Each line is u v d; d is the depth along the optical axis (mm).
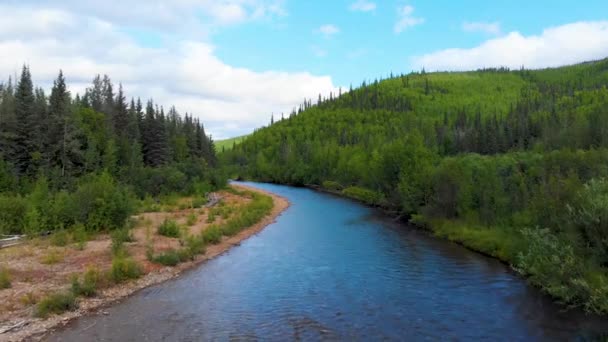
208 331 15438
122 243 27297
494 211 33750
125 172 59188
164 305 18406
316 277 22984
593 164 36312
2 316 16375
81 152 54438
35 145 51750
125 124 77625
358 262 26391
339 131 153750
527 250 24312
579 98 167625
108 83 95438
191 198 61000
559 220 22422
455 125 146375
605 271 18344
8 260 23719
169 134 95000
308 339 14742
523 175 38625
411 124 149375
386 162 53344
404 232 37656
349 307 18109
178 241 31125
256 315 17141
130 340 14578
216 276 23328
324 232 37844
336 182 90375
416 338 14867
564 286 18469
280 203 63094
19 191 43656
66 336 14891
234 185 99375
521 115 129375
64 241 28266
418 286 21172
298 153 122875
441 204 38906
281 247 31359
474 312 17453
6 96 68188
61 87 61312
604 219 18625
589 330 15492
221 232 35094
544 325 16016
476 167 42969
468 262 26203
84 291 19219
